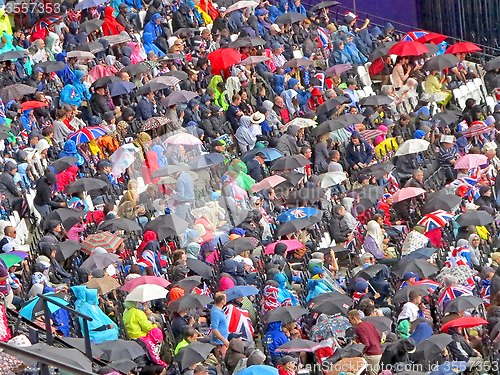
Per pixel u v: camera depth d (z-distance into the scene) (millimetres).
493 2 115312
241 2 100438
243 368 46781
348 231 67438
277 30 98125
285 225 63875
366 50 105562
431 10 121062
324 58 100000
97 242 57719
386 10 125500
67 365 29031
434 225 65812
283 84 89375
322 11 108875
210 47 95188
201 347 47438
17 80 81000
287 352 50562
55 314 48875
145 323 50406
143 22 97812
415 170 73188
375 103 87688
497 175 77688
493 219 67500
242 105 83875
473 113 89938
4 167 64000
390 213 73375
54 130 73000
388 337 51562
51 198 63812
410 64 98438
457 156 80500
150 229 59812
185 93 79875
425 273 58375
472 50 100688
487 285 59156
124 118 77125
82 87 82125
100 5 96125
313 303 53969
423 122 86188
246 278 58688
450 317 52062
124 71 82938
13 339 40156
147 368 47219
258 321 55656
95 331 49750
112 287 52250
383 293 58844
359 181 74250
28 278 55406
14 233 58219
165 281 53969
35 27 89000
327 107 84250
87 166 70062
